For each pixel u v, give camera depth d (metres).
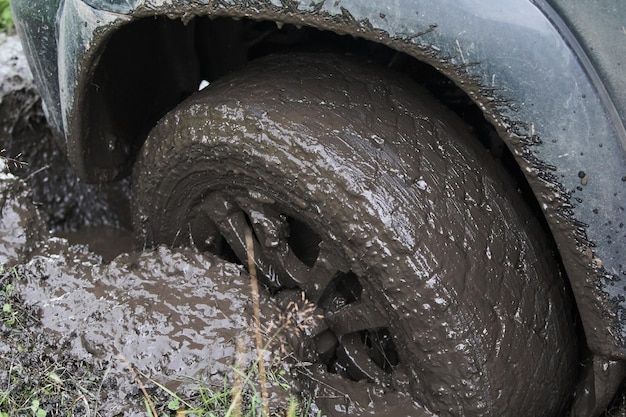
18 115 3.79
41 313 2.65
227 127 2.56
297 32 3.03
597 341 2.26
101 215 4.09
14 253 2.86
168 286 2.69
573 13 2.01
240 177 2.61
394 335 2.48
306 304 2.63
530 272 2.44
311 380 2.57
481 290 2.34
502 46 2.03
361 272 2.42
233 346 2.53
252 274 2.69
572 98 2.03
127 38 2.82
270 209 2.63
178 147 2.72
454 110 2.78
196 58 3.13
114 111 3.01
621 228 2.11
